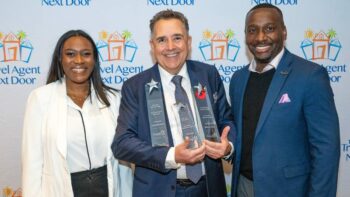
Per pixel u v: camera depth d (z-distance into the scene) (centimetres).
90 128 175
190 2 240
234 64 247
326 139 145
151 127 157
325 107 146
